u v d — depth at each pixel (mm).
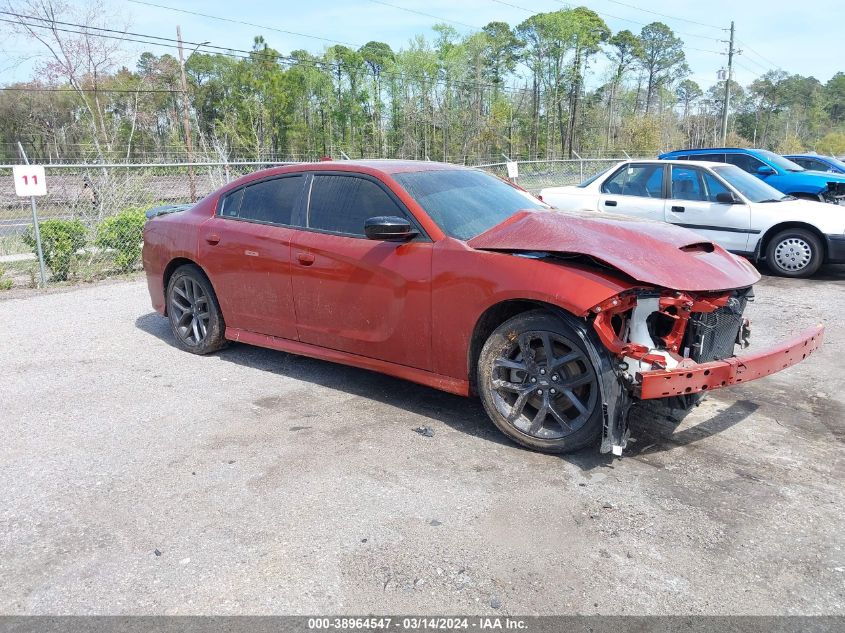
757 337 5984
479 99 67250
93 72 29719
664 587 2523
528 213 4004
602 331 3287
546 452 3625
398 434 3932
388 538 2850
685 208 9430
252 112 67812
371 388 4738
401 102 69312
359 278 4250
